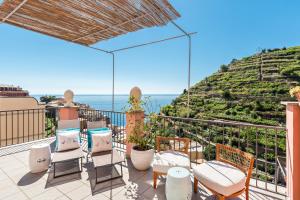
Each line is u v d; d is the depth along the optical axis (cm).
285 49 3188
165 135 339
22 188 239
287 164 213
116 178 270
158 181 263
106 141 320
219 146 250
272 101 2308
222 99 2834
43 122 827
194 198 222
